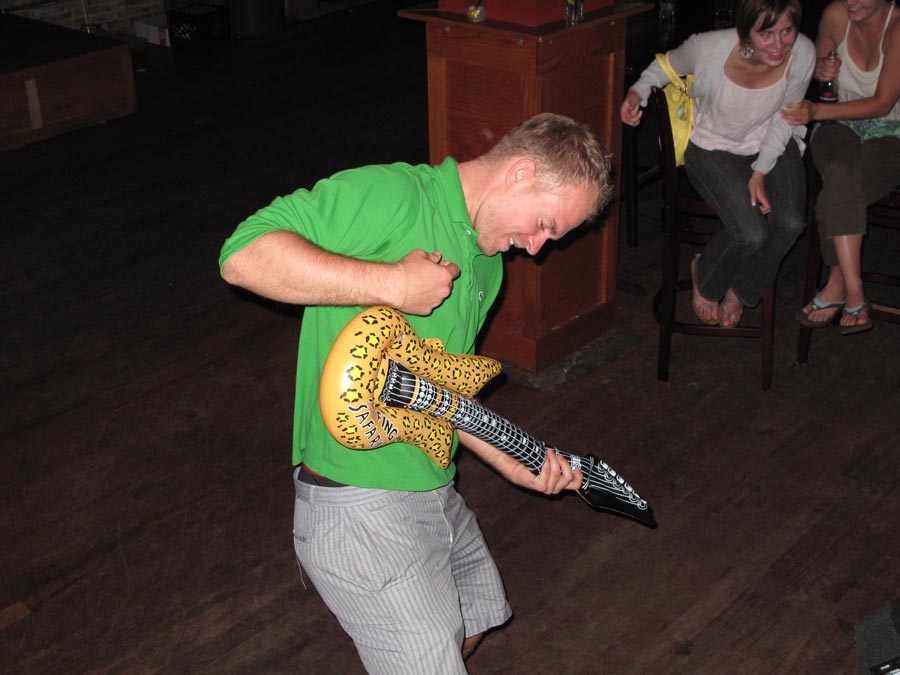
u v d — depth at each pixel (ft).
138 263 14.37
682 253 14.49
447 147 10.89
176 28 24.02
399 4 28.50
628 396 11.30
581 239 11.50
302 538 5.94
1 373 11.86
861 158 10.71
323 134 19.17
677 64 10.28
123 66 19.76
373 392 5.15
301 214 5.05
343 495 5.76
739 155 10.48
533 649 8.20
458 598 6.05
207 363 12.07
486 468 10.32
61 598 8.71
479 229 5.55
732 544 9.21
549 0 9.80
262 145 18.66
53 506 9.77
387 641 5.81
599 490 6.66
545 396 11.33
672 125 10.59
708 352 12.05
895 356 11.91
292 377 11.82
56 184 16.98
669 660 8.06
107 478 10.16
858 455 10.30
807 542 9.21
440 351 5.61
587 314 12.03
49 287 13.73
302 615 8.55
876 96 10.29
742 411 11.02
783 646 8.16
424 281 4.96
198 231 15.31
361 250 5.26
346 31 25.99
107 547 9.27
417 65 23.27
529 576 8.94
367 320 5.10
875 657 7.27
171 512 9.71
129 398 11.43
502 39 9.81
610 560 9.09
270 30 25.67
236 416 11.12
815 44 10.99
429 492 5.99
